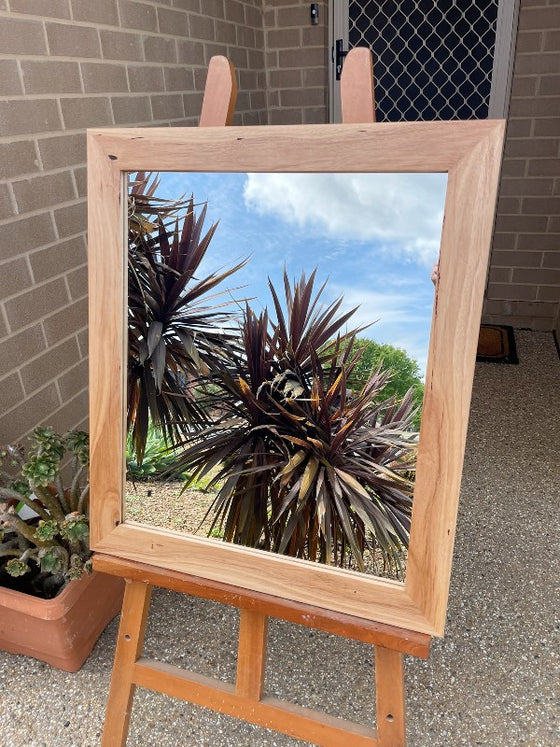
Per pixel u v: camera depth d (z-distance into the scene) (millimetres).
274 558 917
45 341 1695
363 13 2959
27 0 1479
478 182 708
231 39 2705
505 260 3318
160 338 945
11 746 1201
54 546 1294
